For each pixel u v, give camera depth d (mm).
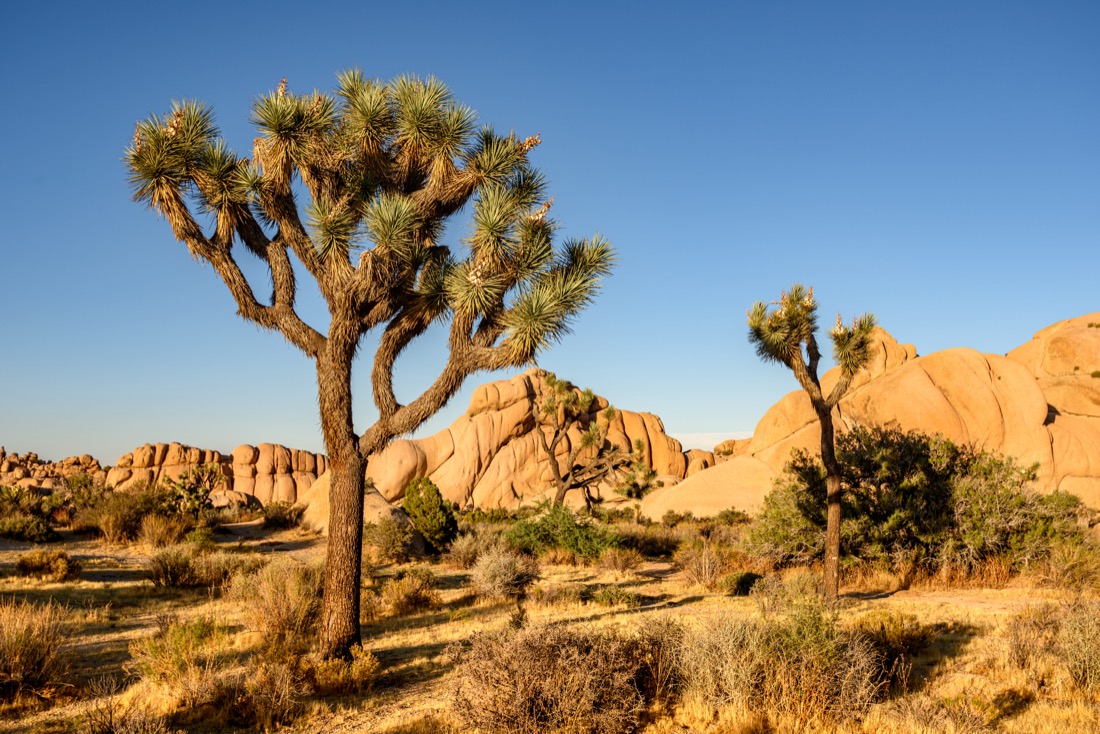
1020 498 16422
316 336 8625
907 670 7297
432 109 8648
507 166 8961
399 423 8461
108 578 15859
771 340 13141
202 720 6434
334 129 8953
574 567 20859
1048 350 54281
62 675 7465
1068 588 14297
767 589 12727
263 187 8383
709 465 64125
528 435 55562
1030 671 7219
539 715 5586
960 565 16188
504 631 6629
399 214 8133
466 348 8453
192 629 8758
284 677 6910
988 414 44031
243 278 8555
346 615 8305
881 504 17188
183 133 8219
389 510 25203
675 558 22516
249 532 26906
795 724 5719
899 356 50625
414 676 8086
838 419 45531
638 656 6629
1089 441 45125
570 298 8133
